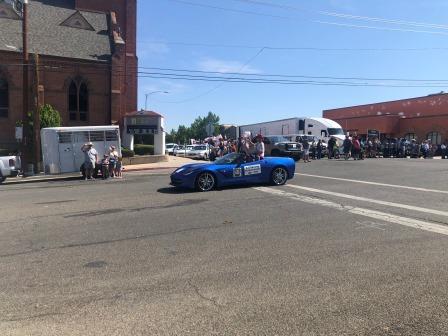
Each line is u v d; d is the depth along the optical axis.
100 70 36.47
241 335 4.20
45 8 39.09
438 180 16.84
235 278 5.86
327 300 5.04
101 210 11.42
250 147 18.39
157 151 37.41
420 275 5.84
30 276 6.10
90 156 22.31
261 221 9.57
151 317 4.65
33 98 25.45
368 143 39.28
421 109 55.00
